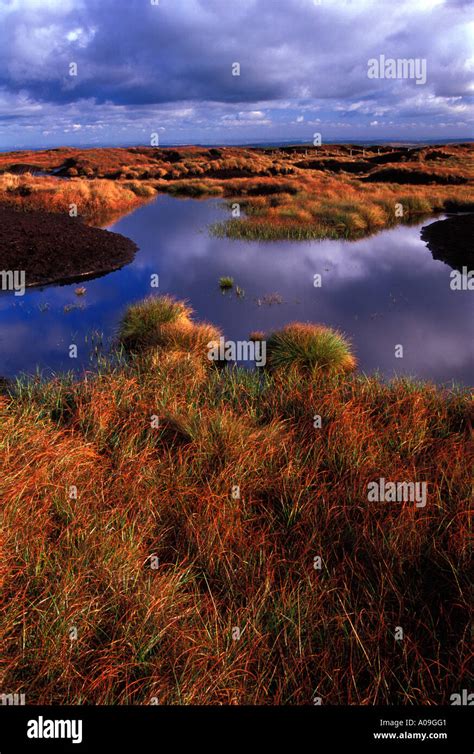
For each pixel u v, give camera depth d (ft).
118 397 23.16
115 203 102.53
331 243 67.92
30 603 11.47
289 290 45.73
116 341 33.01
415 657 11.00
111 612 11.76
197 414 21.13
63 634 10.87
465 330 35.19
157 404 22.30
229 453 18.21
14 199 90.89
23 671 10.44
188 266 54.95
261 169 175.63
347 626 11.90
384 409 22.24
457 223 73.82
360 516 15.51
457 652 11.02
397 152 217.36
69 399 24.08
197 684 10.25
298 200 97.40
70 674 10.29
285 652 11.34
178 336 30.76
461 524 14.19
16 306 40.32
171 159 219.41
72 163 188.14
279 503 16.52
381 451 18.60
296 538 14.90
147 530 14.73
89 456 18.03
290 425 20.90
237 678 10.62
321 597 12.44
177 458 18.49
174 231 75.82
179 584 12.64
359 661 11.09
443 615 12.14
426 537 14.24
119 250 59.82
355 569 13.56
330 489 17.01
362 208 83.92
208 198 119.85
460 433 20.54
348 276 50.49
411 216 90.17
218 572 13.51
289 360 28.14
